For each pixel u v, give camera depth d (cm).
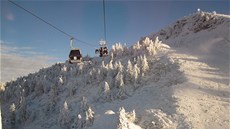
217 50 4597
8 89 6194
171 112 2494
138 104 3078
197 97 2745
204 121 2247
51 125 3906
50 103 4450
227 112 2377
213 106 2509
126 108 3111
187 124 2206
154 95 3136
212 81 3128
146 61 4025
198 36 5866
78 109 3762
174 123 2269
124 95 3534
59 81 5106
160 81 3497
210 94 2789
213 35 5497
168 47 5025
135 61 4272
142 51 4788
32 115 4469
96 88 4156
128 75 3819
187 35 6412
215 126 2153
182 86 3059
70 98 4334
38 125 4141
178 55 4281
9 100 5909
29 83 5888
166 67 3797
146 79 3719
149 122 2355
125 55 5172
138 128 2212
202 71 3494
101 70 4366
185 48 5062
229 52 4384
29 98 5375
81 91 4388
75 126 3222
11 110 4625
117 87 3728
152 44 4709
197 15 7062
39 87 5419
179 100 2698
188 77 3262
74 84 4706
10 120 4553
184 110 2466
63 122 3531
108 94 3634
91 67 5338
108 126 2289
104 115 2544
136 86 3644
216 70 3538
